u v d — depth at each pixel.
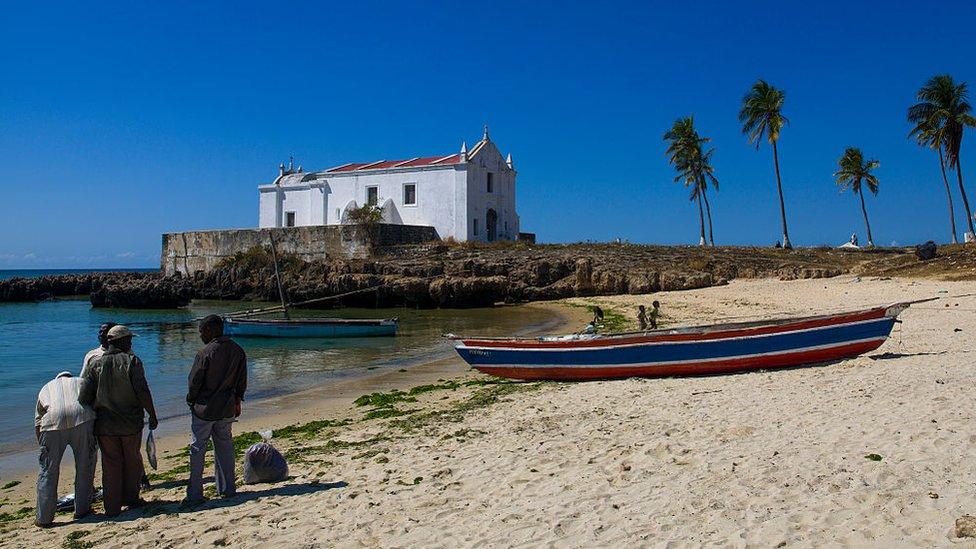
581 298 51.09
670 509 6.48
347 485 8.48
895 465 7.14
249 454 9.00
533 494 7.46
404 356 26.78
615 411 11.97
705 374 15.54
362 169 67.50
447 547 6.11
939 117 51.38
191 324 47.62
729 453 8.29
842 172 67.69
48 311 61.19
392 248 59.78
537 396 14.62
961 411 9.30
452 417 13.01
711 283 49.25
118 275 86.31
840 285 40.44
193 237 71.88
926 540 5.18
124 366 7.80
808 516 5.96
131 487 8.02
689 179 67.31
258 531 6.87
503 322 40.22
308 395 18.12
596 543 5.86
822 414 10.05
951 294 30.44
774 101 59.06
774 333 15.29
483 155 65.31
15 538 7.23
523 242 62.78
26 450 13.18
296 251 64.25
